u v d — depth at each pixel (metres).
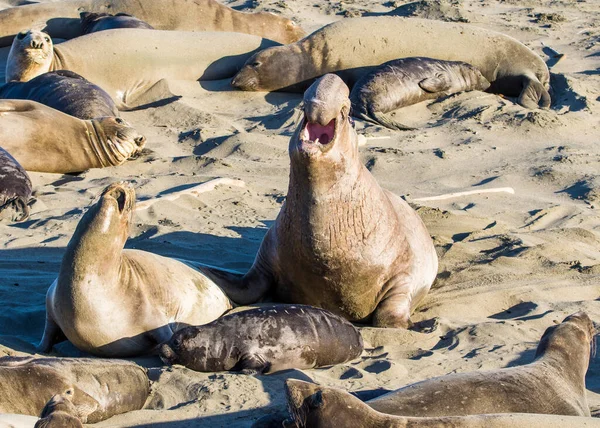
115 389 14.40
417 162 32.81
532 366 14.25
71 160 31.75
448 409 12.93
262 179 31.28
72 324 16.48
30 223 25.86
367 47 43.88
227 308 19.05
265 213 27.69
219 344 16.27
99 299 16.42
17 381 13.47
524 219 27.41
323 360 16.89
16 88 38.12
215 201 28.33
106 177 31.34
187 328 16.42
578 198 29.78
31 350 17.27
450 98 41.06
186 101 41.06
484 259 23.66
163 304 17.42
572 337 15.08
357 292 18.92
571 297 21.64
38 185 30.25
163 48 43.44
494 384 13.50
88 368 14.32
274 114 39.47
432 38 44.28
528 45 50.69
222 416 14.40
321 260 18.31
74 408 11.80
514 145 35.41
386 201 19.16
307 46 43.72
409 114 39.69
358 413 11.48
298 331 16.64
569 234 25.78
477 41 44.16
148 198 28.27
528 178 31.55
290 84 43.06
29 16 51.56
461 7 59.03
